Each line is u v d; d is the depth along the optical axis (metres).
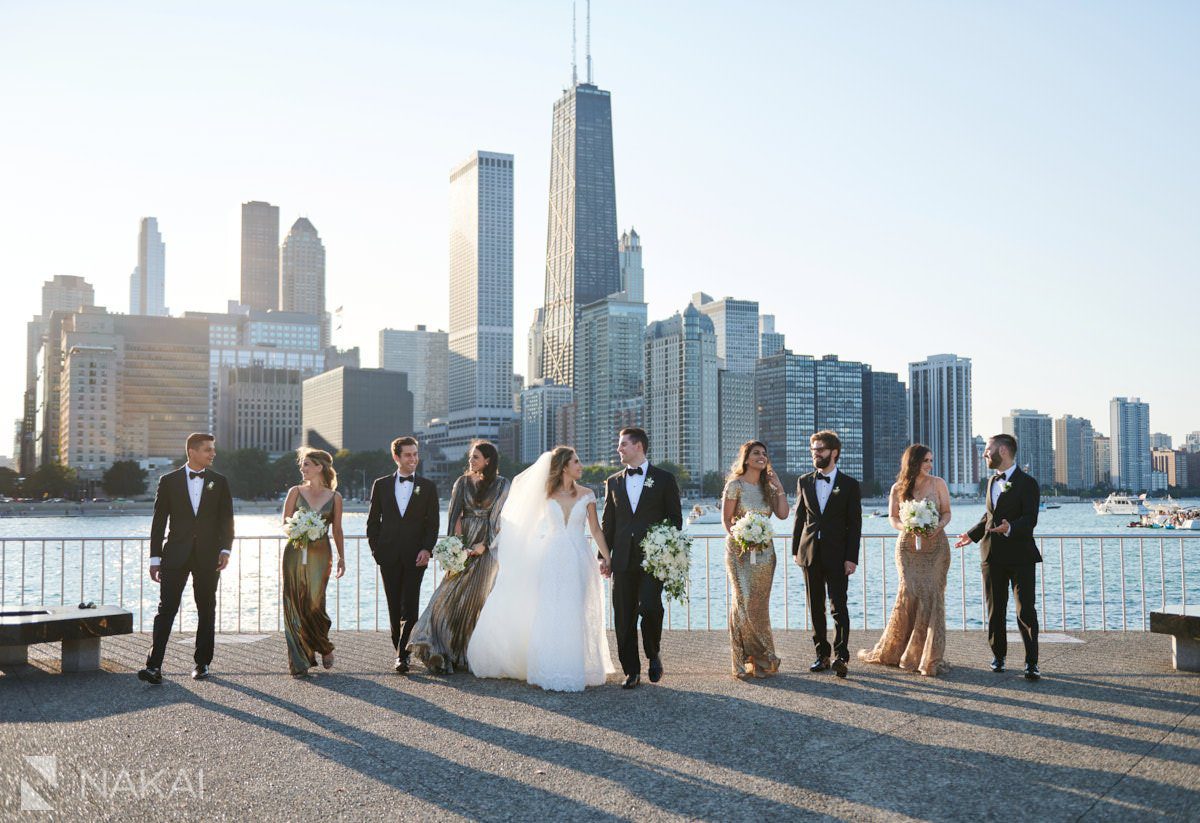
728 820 5.28
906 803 5.56
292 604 9.36
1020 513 9.20
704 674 9.55
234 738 6.99
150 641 11.59
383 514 9.81
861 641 11.30
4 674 9.51
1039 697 8.30
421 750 6.66
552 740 6.93
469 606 9.64
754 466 9.66
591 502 9.41
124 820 5.29
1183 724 7.33
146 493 189.12
